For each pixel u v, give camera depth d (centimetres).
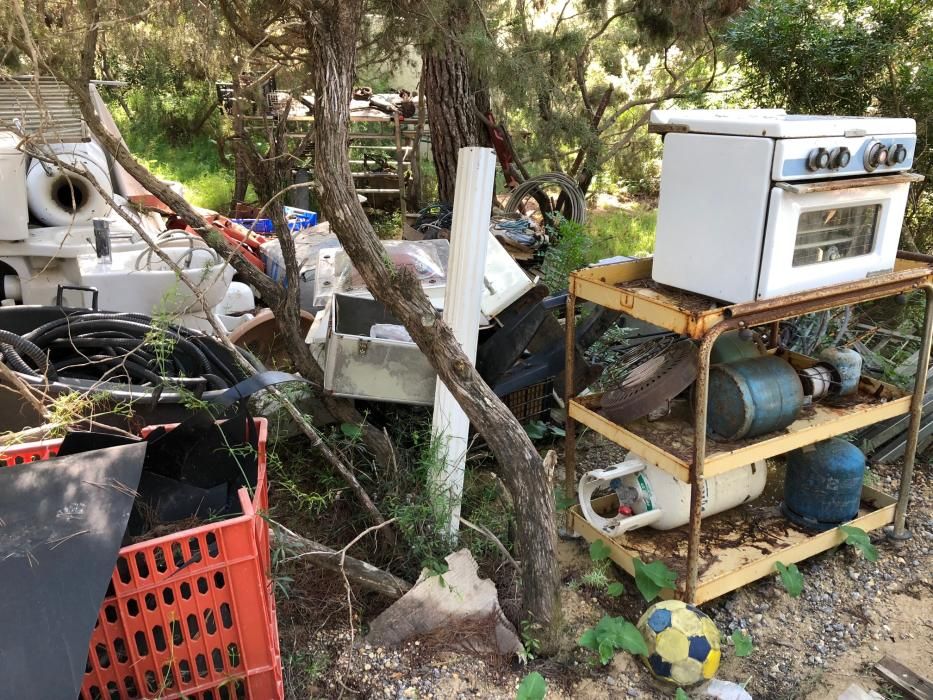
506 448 221
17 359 264
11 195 384
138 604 175
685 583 254
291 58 308
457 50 558
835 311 407
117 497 165
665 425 279
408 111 800
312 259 428
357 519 282
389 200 838
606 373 313
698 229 243
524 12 592
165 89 1010
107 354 300
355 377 289
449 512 261
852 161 233
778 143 215
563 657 240
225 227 514
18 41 230
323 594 256
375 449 291
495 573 266
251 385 207
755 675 247
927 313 279
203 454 206
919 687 237
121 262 394
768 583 288
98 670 179
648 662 233
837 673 247
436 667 229
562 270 444
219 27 317
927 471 363
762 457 256
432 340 211
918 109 468
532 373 330
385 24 415
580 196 562
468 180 267
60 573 150
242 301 432
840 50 461
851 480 287
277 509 293
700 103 651
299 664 228
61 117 404
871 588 286
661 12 608
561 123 579
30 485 166
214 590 179
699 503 241
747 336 299
